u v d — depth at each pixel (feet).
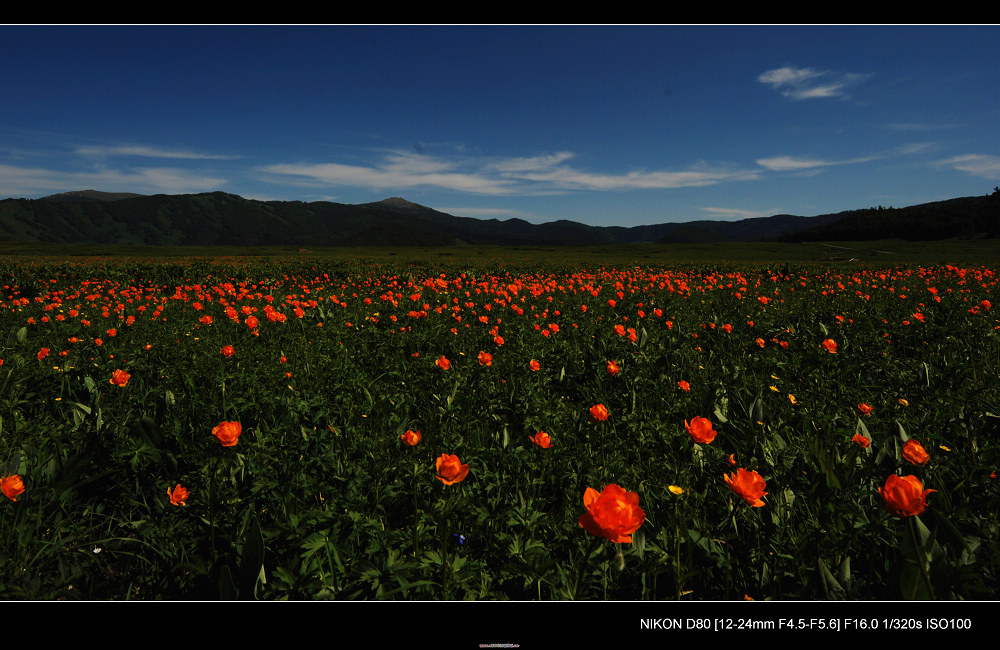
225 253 254.47
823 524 6.86
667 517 7.25
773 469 8.12
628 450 10.39
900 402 12.31
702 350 20.24
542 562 6.26
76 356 16.21
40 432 10.48
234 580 5.63
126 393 12.82
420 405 13.35
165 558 6.70
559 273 79.20
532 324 25.02
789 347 19.58
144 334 22.67
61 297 39.73
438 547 6.92
